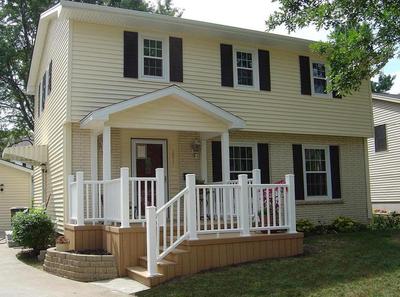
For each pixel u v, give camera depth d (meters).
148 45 14.37
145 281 8.88
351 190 18.05
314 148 17.52
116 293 8.38
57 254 10.68
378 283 8.12
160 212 9.24
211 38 15.32
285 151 16.70
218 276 8.97
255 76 16.06
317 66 17.56
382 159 24.75
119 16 13.29
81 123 12.56
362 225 16.91
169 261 9.43
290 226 10.78
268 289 8.07
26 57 29.53
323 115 17.27
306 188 17.11
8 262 12.82
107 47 13.52
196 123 12.90
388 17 9.02
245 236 10.12
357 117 18.08
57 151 14.47
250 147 16.20
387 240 12.73
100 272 9.83
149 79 14.03
